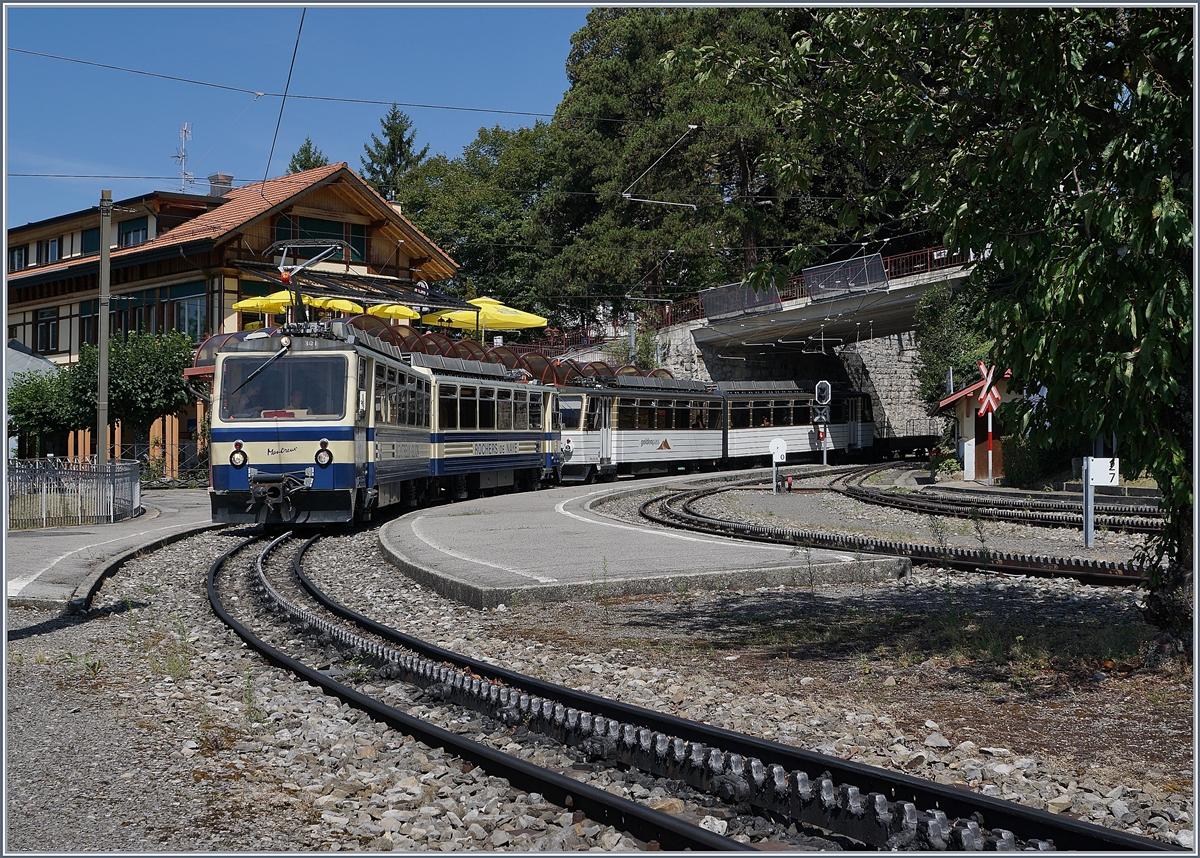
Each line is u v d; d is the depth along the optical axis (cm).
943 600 1220
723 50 862
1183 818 514
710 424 4312
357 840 501
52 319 4775
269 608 1177
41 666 884
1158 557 827
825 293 4462
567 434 3547
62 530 2006
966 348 4053
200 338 4009
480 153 7619
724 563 1407
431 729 645
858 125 867
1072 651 891
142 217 4338
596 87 5872
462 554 1534
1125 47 753
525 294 6444
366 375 1967
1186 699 726
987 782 570
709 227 4847
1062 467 3153
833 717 707
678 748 581
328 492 1866
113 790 566
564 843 493
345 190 4222
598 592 1249
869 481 3809
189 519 2317
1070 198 790
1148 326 707
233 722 718
